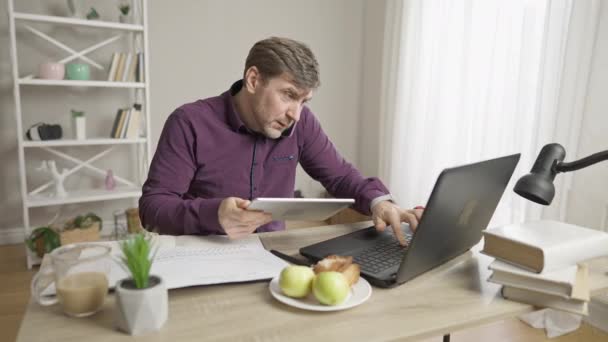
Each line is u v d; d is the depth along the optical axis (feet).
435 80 9.14
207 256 3.10
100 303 2.38
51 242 8.26
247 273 2.82
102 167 10.38
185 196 4.59
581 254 2.70
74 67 8.77
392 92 10.42
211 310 2.45
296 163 4.88
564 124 6.30
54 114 9.78
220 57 11.11
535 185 2.77
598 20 6.11
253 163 4.50
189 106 4.37
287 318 2.38
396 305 2.57
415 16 9.68
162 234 3.74
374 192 4.31
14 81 8.04
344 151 12.91
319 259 3.14
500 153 7.52
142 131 10.11
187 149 4.25
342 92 12.55
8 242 9.84
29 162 9.76
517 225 2.99
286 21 11.62
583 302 2.51
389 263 3.07
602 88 6.13
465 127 8.38
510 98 7.34
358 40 12.45
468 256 3.43
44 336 2.14
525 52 6.89
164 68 10.65
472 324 2.43
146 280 2.20
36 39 9.36
